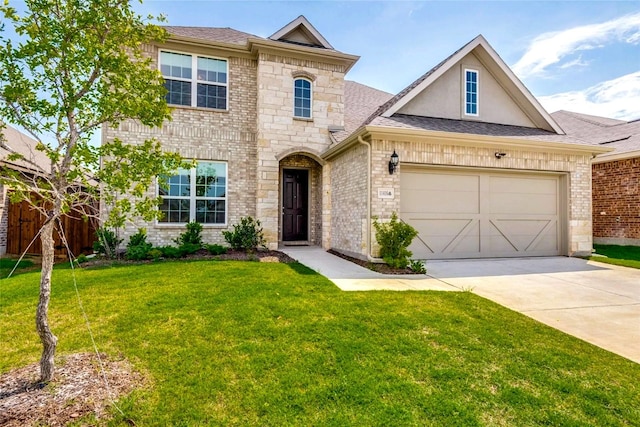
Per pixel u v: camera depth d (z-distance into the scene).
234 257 9.33
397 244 8.14
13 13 2.92
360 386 3.08
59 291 5.73
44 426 2.49
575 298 5.87
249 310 4.77
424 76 11.34
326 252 10.92
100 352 3.68
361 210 9.09
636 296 6.01
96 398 2.84
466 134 9.04
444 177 9.67
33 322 4.50
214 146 11.29
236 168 11.51
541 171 10.36
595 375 3.40
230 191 11.42
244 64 11.70
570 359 3.70
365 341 3.93
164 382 3.11
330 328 4.25
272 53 11.40
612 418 2.78
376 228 8.48
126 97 3.39
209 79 11.40
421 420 2.68
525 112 11.66
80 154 3.13
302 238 13.05
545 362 3.62
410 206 9.37
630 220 12.66
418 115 10.59
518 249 10.28
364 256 8.84
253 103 11.75
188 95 11.16
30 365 3.41
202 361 3.47
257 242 10.58
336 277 7.05
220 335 4.04
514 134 10.34
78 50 3.16
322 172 11.89
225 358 3.52
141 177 3.47
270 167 11.30
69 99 3.16
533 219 10.45
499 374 3.37
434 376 3.29
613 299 5.84
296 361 3.48
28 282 6.36
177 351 3.67
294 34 12.13
